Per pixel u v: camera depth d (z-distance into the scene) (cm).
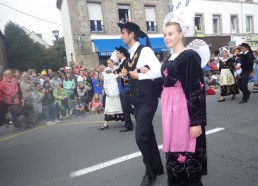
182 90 225
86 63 1522
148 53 303
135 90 306
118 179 335
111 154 427
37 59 3256
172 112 228
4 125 786
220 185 297
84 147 481
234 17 2178
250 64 731
